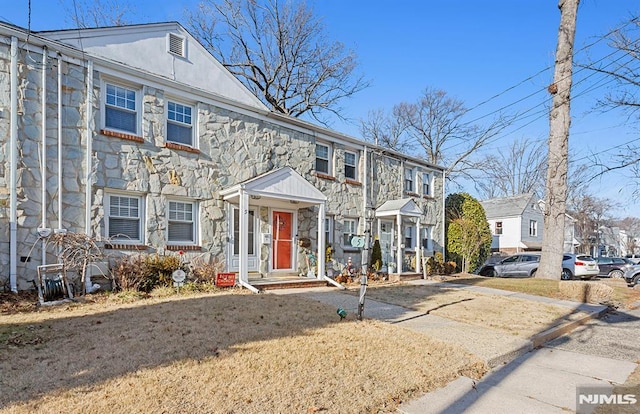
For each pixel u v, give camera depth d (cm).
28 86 788
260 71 2398
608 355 594
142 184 927
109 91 905
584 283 1102
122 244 888
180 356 438
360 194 1521
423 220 1819
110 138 884
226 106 1109
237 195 1032
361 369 434
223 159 1089
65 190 820
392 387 398
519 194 3525
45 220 791
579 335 720
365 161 1538
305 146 1327
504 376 483
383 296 977
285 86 2459
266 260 1190
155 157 954
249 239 1162
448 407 377
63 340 485
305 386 379
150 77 952
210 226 1049
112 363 412
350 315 706
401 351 504
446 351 524
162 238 955
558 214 1507
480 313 815
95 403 322
